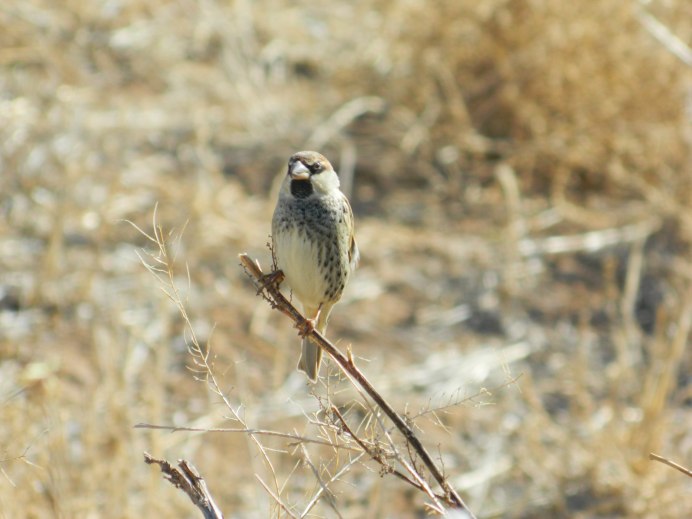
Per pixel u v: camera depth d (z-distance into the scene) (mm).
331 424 5848
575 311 13664
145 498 9516
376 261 14180
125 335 12258
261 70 17594
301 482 10156
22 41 16953
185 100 16703
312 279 8078
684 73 15547
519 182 15781
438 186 15609
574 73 15547
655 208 15188
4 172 14227
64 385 11281
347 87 17281
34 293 12570
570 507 10875
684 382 12445
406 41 16734
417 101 16562
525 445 11375
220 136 16031
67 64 16781
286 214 7992
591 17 15539
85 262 13172
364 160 15930
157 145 15547
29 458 8961
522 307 13688
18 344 11906
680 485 11023
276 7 18969
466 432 11672
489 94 16094
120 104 16297
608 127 15609
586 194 15742
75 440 10242
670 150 15641
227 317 12820
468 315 13461
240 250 13805
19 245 13344
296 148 15977
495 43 15930
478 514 10727
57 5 17844
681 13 15961
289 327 12867
